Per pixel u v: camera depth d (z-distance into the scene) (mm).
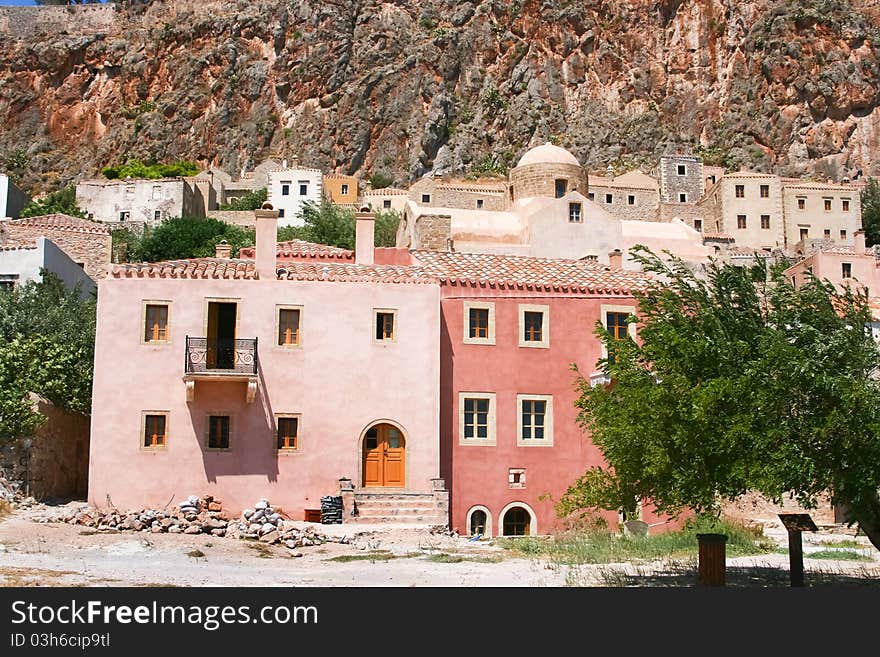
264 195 130375
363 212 40219
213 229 93438
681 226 76062
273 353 33562
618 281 38094
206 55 185000
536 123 170000
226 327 34188
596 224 69500
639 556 26875
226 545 27141
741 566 25484
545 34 178750
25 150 188625
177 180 110875
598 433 22047
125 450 32219
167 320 33188
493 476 34906
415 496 33250
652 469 19953
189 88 183375
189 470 32438
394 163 169750
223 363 33312
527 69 176125
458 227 68562
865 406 19516
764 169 157375
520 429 35469
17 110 193125
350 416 33719
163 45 191500
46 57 194750
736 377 20469
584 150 166500
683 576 22359
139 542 26156
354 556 26406
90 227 61531
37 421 31875
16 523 27531
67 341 38156
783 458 19516
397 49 179750
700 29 175500
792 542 21141
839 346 20578
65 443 36500
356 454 33500
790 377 20000
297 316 34094
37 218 62656
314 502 32969
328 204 104500
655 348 21281
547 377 36031
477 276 36656
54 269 46062
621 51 177500
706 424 19797
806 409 20469
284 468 33000
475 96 176375
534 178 81062
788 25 164625
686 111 170500
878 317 42781
